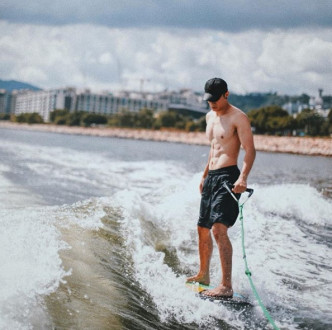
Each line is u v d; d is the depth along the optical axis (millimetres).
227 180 4039
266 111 86062
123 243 4449
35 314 2633
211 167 4180
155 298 3535
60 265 3361
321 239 6008
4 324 2432
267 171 17906
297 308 3686
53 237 3875
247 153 3980
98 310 2988
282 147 55906
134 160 18859
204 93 4176
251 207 7023
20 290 2775
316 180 14461
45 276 3092
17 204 5867
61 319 2715
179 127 126875
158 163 17516
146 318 3143
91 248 3977
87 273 3453
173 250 4918
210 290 3828
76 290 3121
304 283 4273
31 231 3842
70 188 8188
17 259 3184
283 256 5078
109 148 32219
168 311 3369
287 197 7762
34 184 8109
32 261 3238
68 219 4613
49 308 2760
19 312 2580
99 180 9898
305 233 6230
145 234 5004
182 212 6230
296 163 27750
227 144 4121
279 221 6648
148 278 3871
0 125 155000
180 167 15969
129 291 3477
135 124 142500
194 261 4688
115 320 2949
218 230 3926
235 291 3973
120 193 6219
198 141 89625
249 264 4660
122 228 4832
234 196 3963
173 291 3727
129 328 2916
